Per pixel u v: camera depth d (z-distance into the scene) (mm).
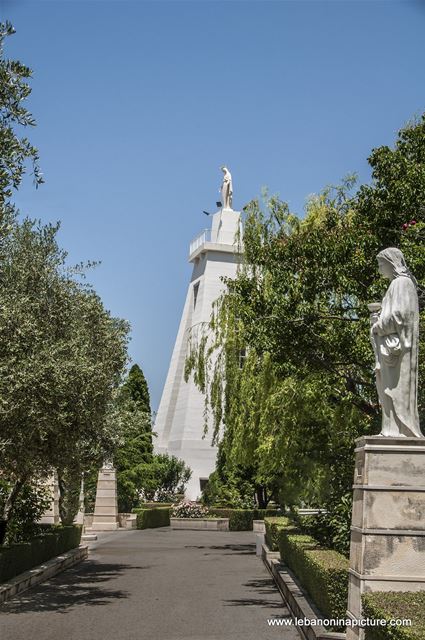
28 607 13711
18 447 14461
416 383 8258
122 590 16203
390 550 7789
